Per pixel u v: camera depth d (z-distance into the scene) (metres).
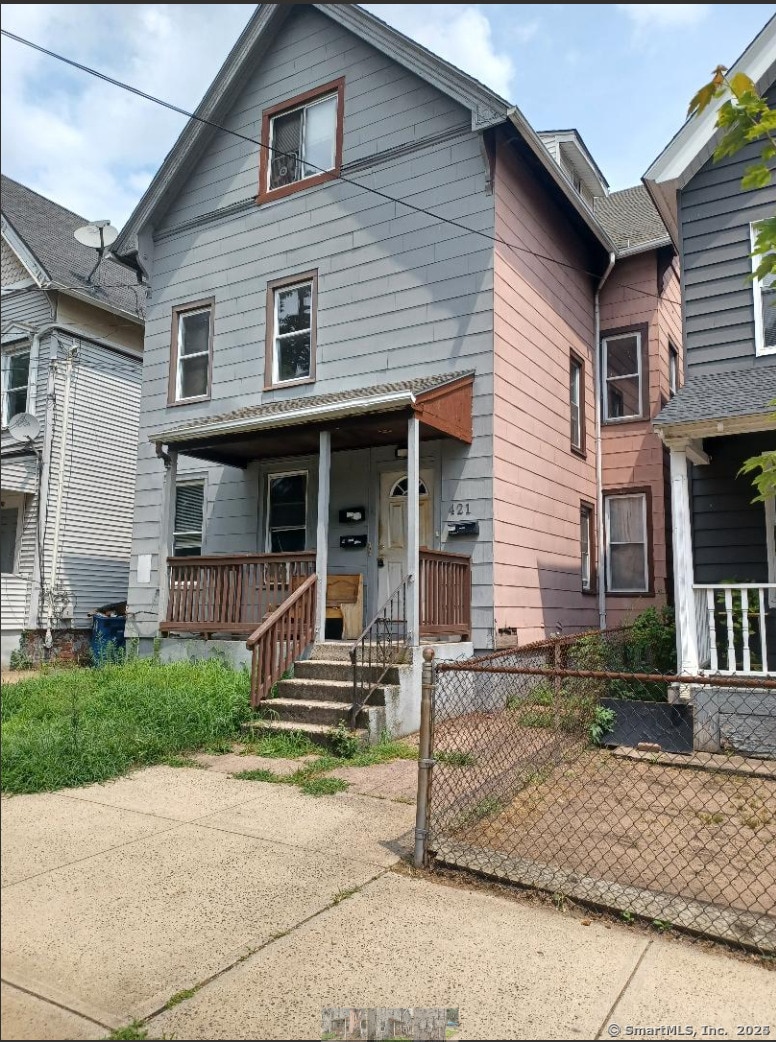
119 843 4.36
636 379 12.95
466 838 4.43
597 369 13.14
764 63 8.49
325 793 5.36
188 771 5.98
